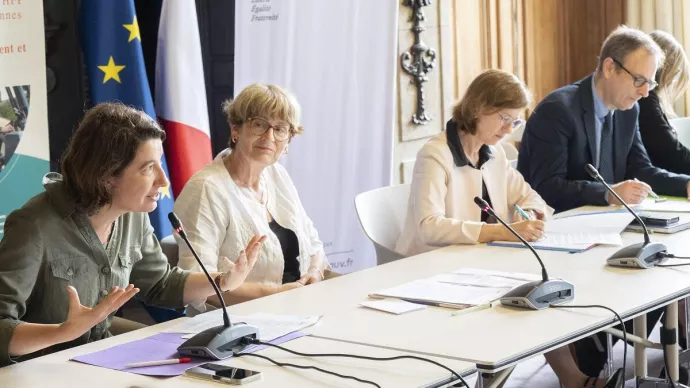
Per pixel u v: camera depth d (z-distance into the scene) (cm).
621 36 387
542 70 654
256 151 313
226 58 488
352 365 197
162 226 417
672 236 327
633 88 383
